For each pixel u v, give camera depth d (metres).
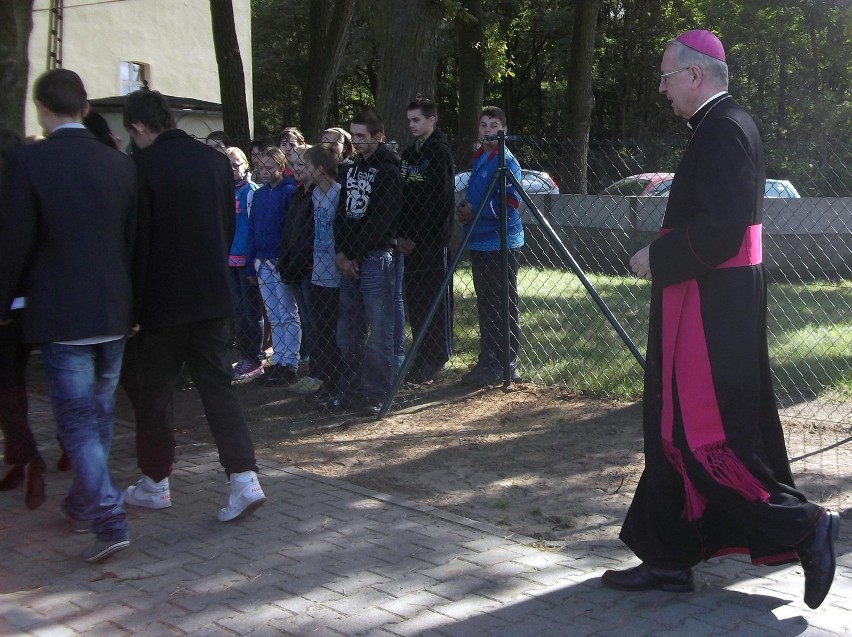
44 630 3.21
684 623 3.19
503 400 6.41
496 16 21.33
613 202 11.18
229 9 11.19
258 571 3.67
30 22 7.37
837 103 27.83
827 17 25.92
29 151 3.56
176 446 5.38
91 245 3.63
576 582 3.54
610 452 5.28
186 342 4.15
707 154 3.06
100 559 3.75
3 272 3.53
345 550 3.87
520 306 9.61
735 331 3.10
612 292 10.30
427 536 4.02
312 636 3.14
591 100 18.50
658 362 3.24
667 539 3.30
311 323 6.32
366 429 5.79
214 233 4.09
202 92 17.52
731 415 3.11
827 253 10.70
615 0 31.28
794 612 3.26
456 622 3.22
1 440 5.39
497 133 6.31
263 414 6.17
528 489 4.71
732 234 2.98
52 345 3.63
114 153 3.78
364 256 5.90
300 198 6.38
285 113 35.62
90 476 3.69
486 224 6.57
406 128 10.52
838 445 5.16
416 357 6.82
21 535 4.08
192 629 3.20
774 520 3.08
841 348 7.68
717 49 3.16
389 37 10.53
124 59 16.03
